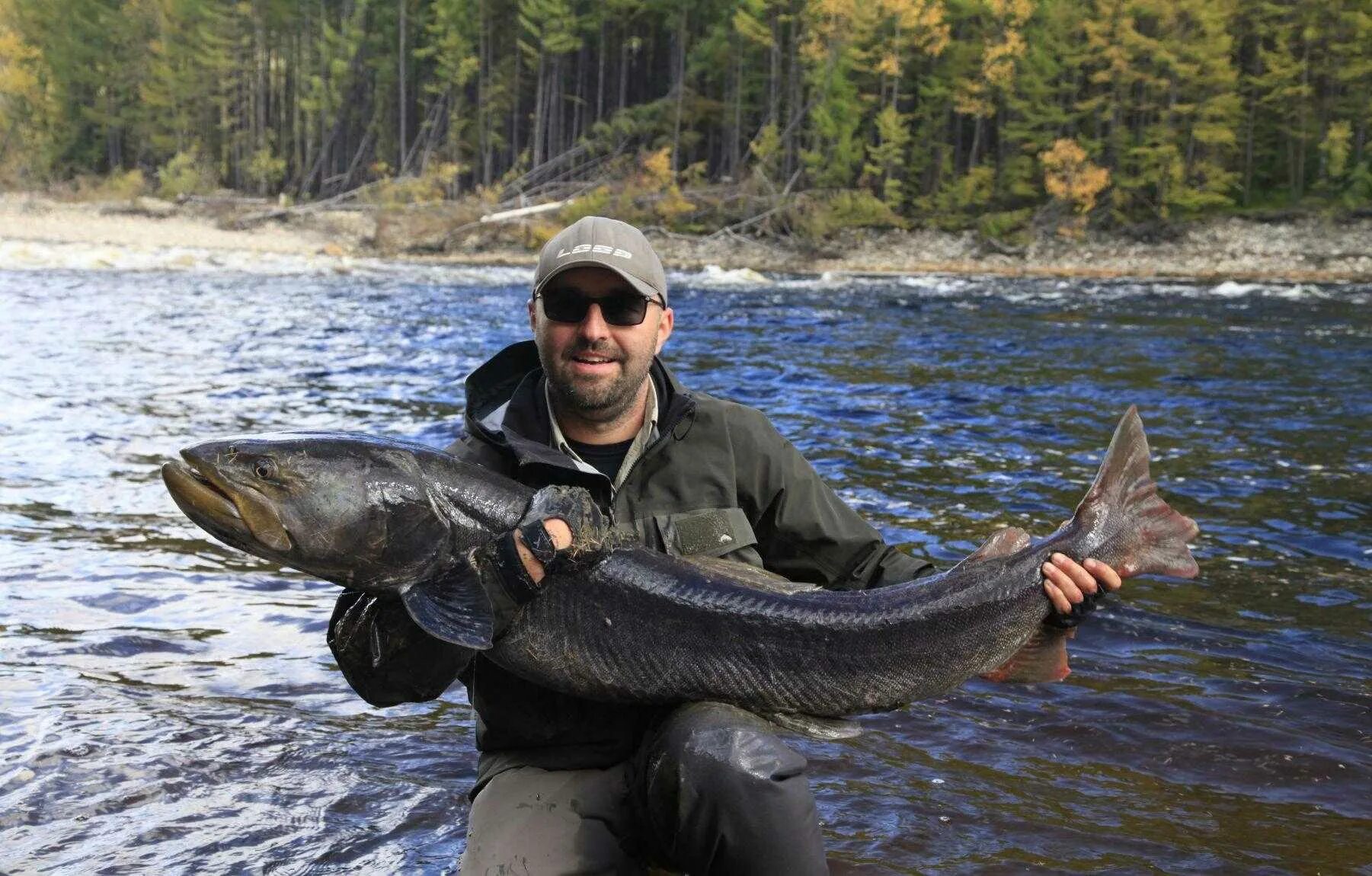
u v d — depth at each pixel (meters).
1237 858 2.85
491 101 66.50
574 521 2.39
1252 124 56.09
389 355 13.65
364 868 2.77
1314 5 53.41
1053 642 2.75
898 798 3.18
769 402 10.24
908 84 59.31
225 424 8.79
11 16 79.06
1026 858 2.84
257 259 35.19
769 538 2.85
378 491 2.32
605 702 2.57
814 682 2.54
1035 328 17.95
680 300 23.52
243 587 5.02
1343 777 3.33
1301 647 4.46
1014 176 51.06
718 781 2.24
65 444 7.89
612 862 2.46
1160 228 48.44
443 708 3.88
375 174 76.19
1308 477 7.51
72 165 80.62
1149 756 3.48
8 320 16.16
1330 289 29.39
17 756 3.29
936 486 7.07
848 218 48.44
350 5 76.38
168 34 74.25
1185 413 10.01
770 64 63.09
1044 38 52.00
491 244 47.75
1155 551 2.72
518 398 2.74
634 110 64.38
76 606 4.68
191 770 3.27
